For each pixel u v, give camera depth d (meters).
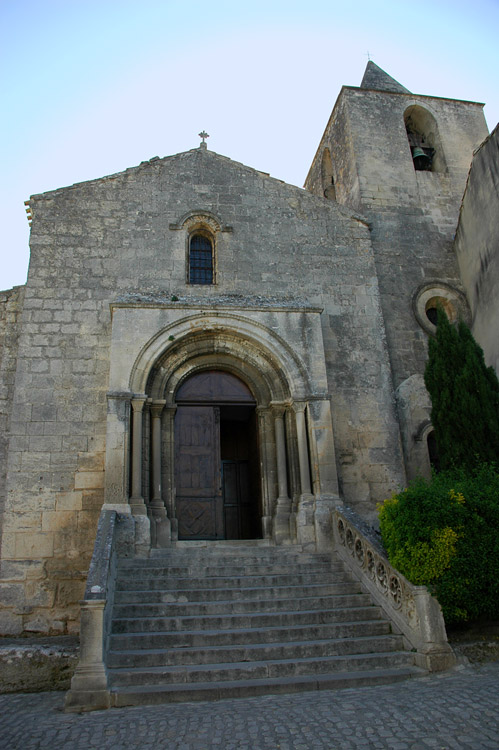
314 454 12.74
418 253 17.05
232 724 6.10
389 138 18.86
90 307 13.79
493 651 8.38
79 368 13.17
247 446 15.89
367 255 15.87
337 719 6.09
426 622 8.23
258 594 9.75
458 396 12.75
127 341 12.78
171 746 5.59
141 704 7.12
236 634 8.50
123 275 14.25
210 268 15.20
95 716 6.71
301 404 13.18
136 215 14.88
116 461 11.70
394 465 13.99
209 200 15.48
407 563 8.77
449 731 5.59
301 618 9.07
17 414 12.54
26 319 13.35
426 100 20.05
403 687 7.27
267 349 13.55
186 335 13.26
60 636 10.95
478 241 15.85
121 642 8.26
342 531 11.50
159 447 12.70
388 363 14.88
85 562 11.66
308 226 15.81
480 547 8.85
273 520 12.77
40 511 11.92
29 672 8.95
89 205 14.73
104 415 12.88
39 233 14.19
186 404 13.77
